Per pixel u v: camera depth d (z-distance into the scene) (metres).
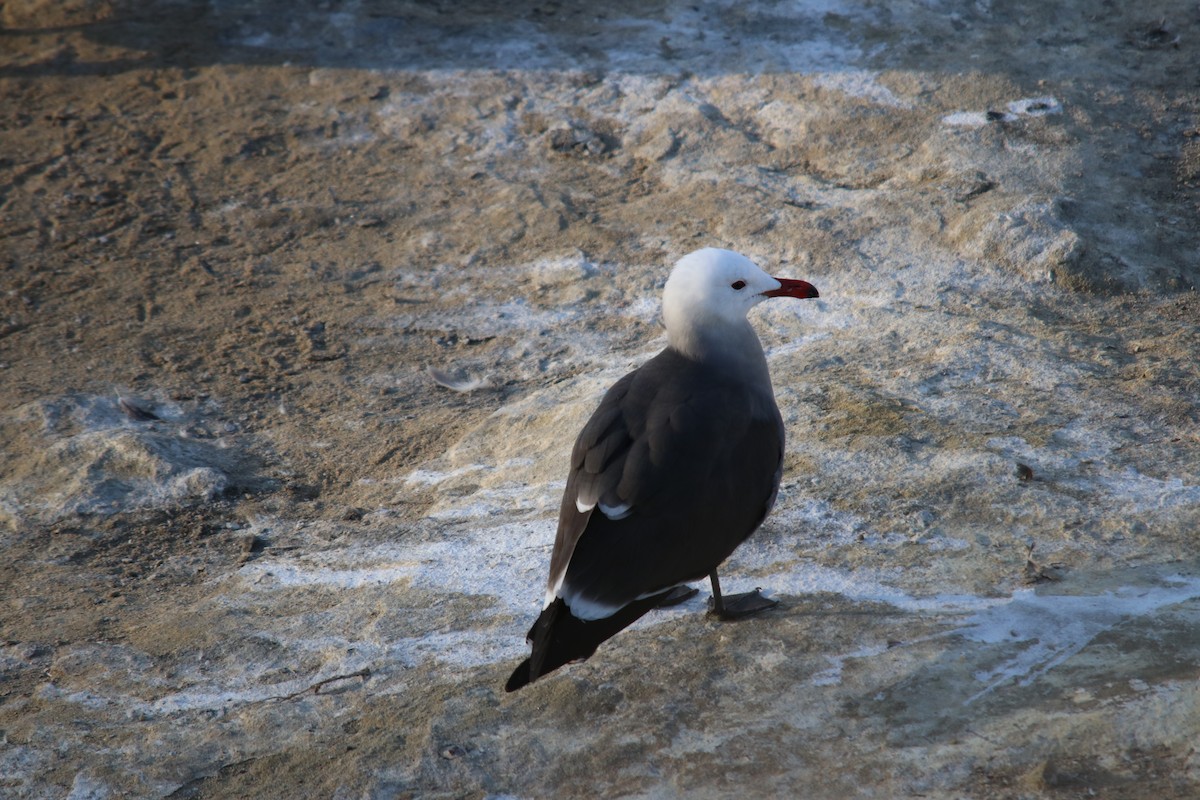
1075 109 16.88
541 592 8.95
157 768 7.51
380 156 18.77
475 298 15.35
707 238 15.45
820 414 10.73
